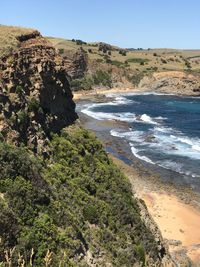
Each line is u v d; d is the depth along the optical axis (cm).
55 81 3322
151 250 2692
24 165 2141
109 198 2816
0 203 1833
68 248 1989
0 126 2412
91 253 2173
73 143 3166
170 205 4741
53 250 1875
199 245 3844
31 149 2619
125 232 2627
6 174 2003
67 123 3456
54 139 2986
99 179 2959
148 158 6688
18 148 2402
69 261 1897
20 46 3128
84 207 2502
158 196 4997
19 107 2688
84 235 2253
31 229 1869
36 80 3023
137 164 6334
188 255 3631
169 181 5597
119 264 2302
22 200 1953
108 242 2389
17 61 2917
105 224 2539
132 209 2878
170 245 3769
